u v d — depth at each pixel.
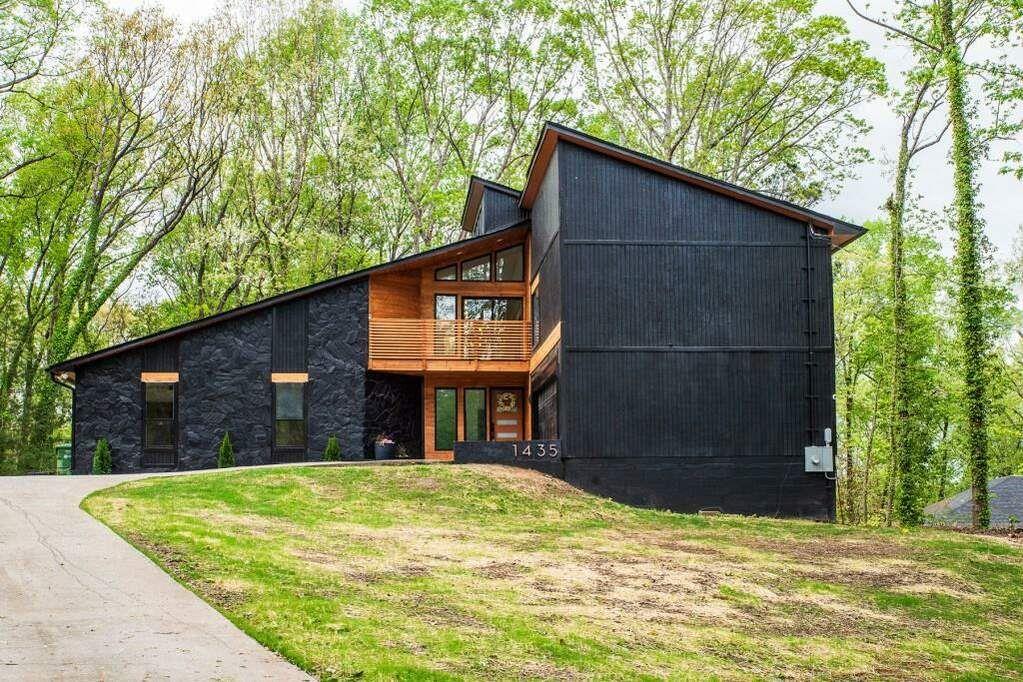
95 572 9.75
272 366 26.72
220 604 8.76
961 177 21.69
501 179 38.28
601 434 20.92
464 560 12.59
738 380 21.23
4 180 33.03
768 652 9.72
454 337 27.33
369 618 8.73
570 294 21.16
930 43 22.14
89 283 34.84
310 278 37.59
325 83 37.91
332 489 17.77
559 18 35.59
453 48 37.59
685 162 35.16
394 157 39.59
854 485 33.91
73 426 26.27
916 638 11.23
